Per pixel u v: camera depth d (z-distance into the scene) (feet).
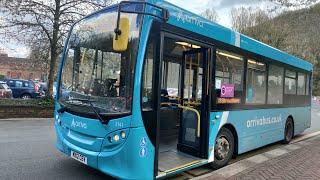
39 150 28.27
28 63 75.72
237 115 26.02
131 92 17.28
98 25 20.16
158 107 18.22
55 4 62.49
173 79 27.22
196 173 23.54
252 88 28.19
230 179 22.06
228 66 24.82
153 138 18.02
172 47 24.14
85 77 19.85
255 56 28.60
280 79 33.99
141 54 17.46
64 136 20.61
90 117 18.57
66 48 22.13
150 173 17.85
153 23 18.13
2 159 24.73
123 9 18.65
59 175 21.24
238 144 26.37
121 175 17.19
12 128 43.45
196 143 22.99
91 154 18.19
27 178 20.34
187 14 20.75
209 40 22.66
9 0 58.29
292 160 28.50
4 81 87.10
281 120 34.53
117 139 17.29
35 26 62.18
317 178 22.75
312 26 55.98
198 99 23.21
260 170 24.63
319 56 136.15
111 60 18.49
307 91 42.78
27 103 59.77
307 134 48.44
